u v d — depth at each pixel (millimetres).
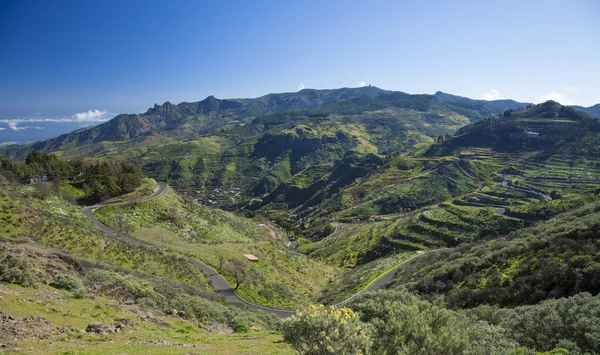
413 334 12188
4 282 18719
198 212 103625
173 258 55281
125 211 85625
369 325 12875
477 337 14539
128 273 36469
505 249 40219
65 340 13328
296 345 11641
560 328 15031
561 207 90188
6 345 11562
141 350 13539
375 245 106250
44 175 96125
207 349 15586
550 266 30359
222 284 53969
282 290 59844
